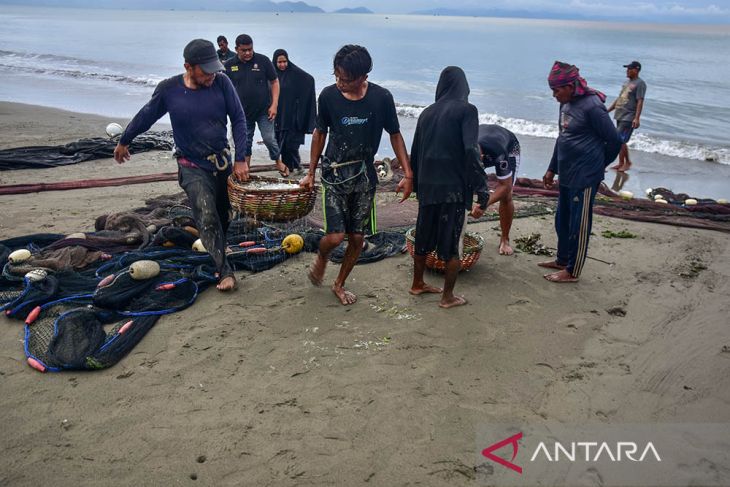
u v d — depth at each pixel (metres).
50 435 3.33
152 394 3.72
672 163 12.33
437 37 70.44
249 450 3.24
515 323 4.75
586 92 5.11
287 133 9.59
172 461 3.14
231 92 5.07
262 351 4.24
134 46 44.78
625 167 11.76
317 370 4.02
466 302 5.08
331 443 3.30
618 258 6.29
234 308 4.88
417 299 5.14
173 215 6.81
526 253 6.38
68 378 3.88
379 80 24.73
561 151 5.35
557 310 5.00
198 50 4.67
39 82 23.11
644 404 3.73
